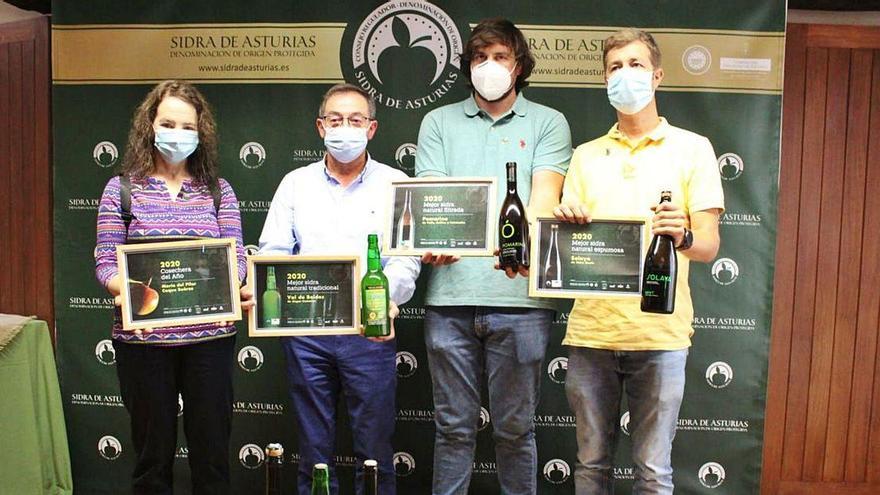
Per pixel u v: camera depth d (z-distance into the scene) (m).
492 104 2.56
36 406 2.92
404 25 3.05
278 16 3.08
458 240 2.31
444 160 2.57
